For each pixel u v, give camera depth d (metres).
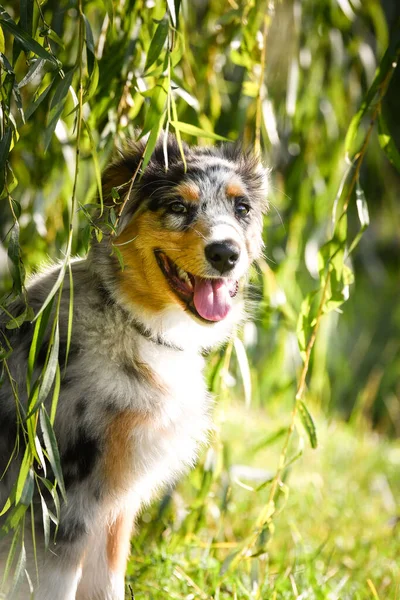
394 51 6.54
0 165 5.13
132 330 6.13
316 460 11.24
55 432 5.68
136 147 6.36
